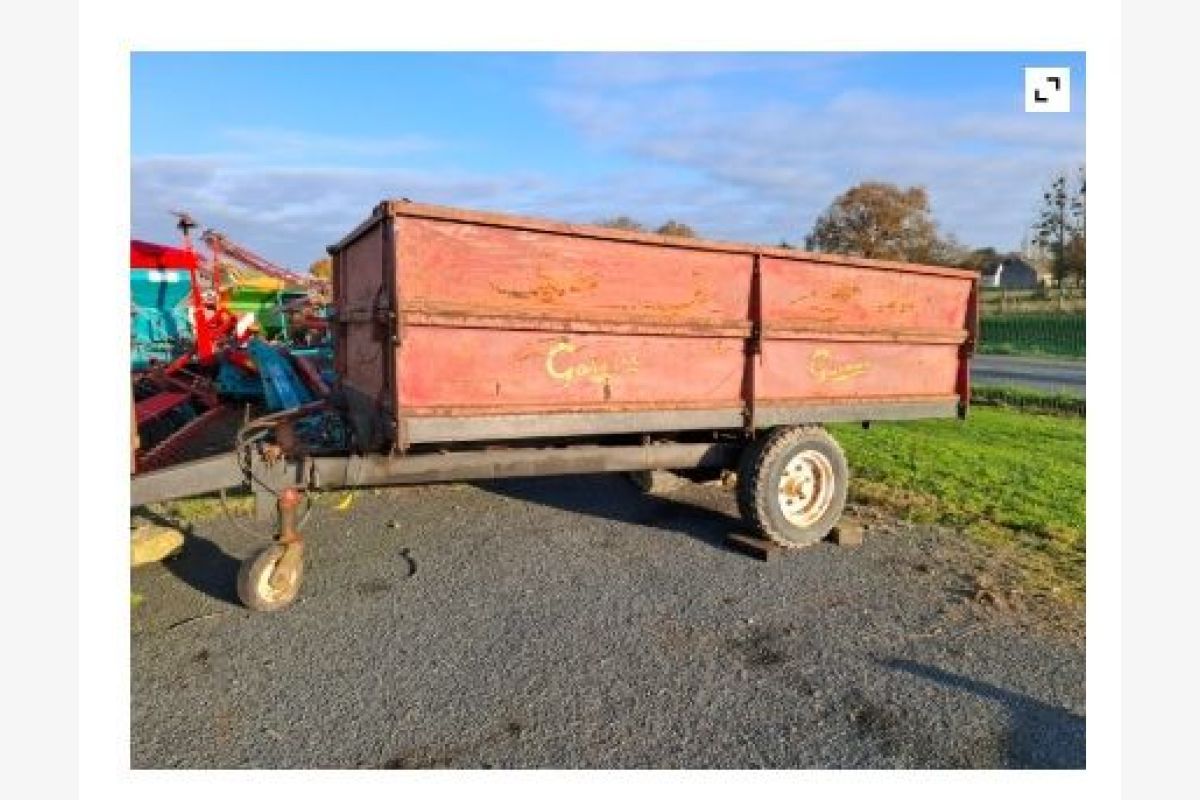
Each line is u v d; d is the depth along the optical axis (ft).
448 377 14.67
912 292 21.22
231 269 54.08
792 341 19.16
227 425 32.04
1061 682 12.94
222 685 12.22
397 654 13.28
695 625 14.71
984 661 13.61
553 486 24.61
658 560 18.15
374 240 15.92
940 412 22.40
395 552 18.17
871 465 28.58
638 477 24.48
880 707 12.12
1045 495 24.57
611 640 13.98
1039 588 16.90
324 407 18.72
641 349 16.94
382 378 15.14
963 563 18.42
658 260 16.78
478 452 16.42
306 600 15.37
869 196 154.81
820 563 18.30
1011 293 178.09
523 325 15.20
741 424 18.57
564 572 17.19
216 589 15.72
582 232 15.61
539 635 14.10
